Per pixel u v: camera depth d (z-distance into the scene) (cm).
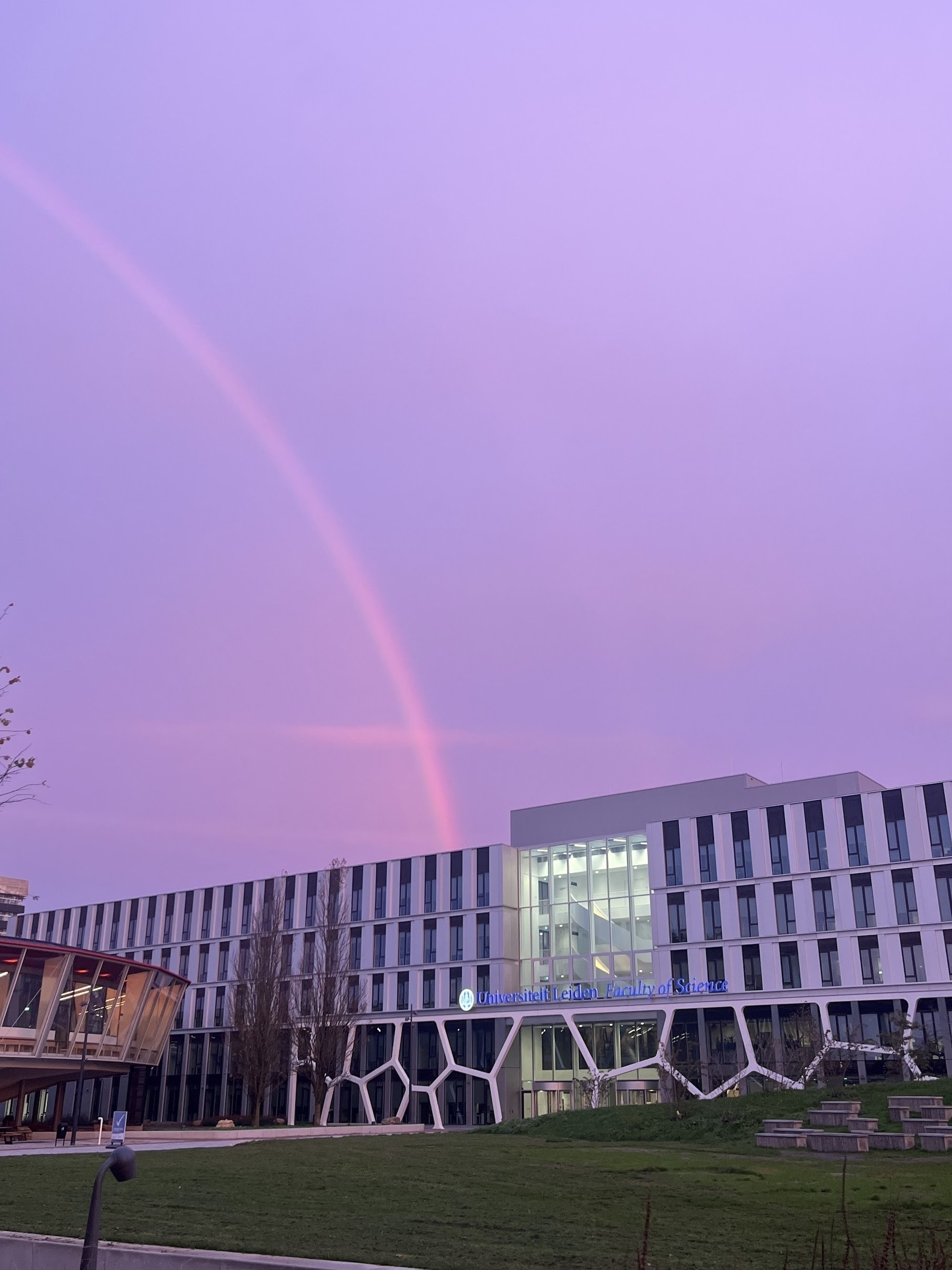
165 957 11175
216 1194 2262
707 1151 3681
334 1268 1294
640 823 9288
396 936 9875
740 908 8206
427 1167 2981
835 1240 1648
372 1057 9519
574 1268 1385
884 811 7844
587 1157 3375
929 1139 3447
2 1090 7506
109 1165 999
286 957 9306
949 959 7250
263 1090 7675
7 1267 1553
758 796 8719
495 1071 8769
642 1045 8419
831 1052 7106
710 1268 1395
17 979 6775
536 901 9644
